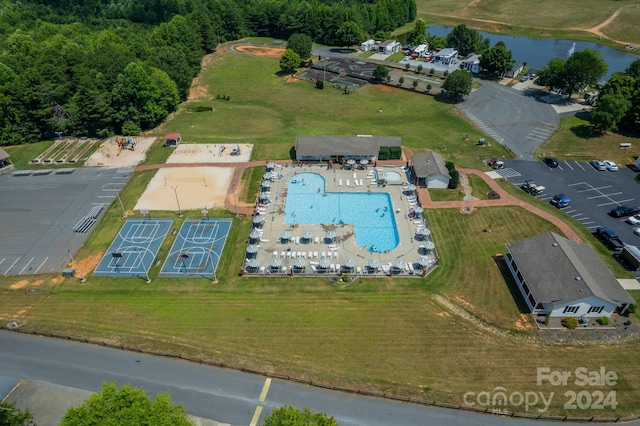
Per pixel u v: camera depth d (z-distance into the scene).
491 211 76.38
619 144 97.00
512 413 43.50
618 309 56.44
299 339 52.38
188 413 43.66
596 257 61.25
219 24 184.88
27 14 180.62
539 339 52.41
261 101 128.25
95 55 110.12
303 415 34.38
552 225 72.12
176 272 64.19
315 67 152.12
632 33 186.75
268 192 81.38
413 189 81.00
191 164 92.56
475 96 126.81
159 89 111.00
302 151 90.81
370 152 91.06
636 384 46.75
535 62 161.62
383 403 44.88
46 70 101.94
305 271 64.25
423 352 50.62
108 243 69.81
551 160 89.62
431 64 153.38
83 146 100.19
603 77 143.25
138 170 90.44
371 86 135.50
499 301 58.16
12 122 100.06
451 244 69.19
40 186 84.81
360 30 172.25
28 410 41.19
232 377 47.59
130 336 52.59
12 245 69.00
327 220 75.25
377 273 63.72
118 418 33.34
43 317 55.47
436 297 59.28
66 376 47.47
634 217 72.38
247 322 55.00
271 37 196.50
